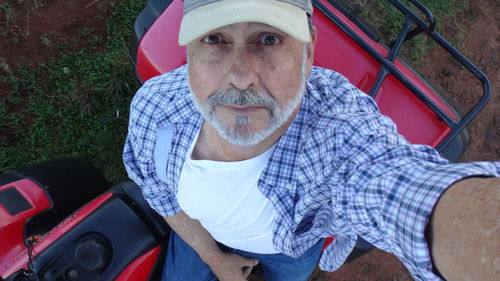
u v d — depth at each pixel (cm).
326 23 81
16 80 116
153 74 81
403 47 127
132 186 77
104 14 124
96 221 68
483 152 124
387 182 33
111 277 65
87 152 115
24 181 74
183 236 69
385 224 33
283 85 39
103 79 118
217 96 40
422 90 78
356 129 41
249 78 37
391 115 79
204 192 54
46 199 75
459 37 130
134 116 58
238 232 59
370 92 75
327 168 42
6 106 115
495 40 133
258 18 35
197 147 53
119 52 120
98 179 93
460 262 24
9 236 69
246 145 43
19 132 114
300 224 54
